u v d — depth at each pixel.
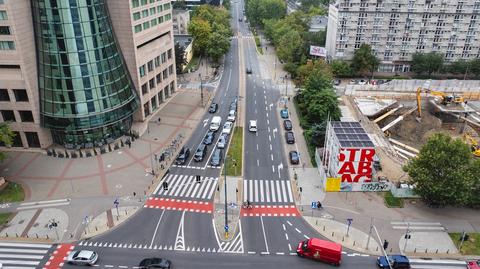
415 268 51.62
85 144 80.69
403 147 89.19
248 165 76.25
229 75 131.38
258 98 111.69
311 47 129.25
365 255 53.91
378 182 67.31
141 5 86.56
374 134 90.19
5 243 55.41
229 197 66.25
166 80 106.81
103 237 56.88
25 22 71.88
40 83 76.44
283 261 52.88
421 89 110.94
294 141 85.44
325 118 90.44
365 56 127.31
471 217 61.69
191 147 82.62
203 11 174.88
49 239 56.28
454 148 59.75
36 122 77.88
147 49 93.12
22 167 74.25
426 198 62.34
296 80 120.50
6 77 74.19
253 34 195.50
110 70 79.50
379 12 126.69
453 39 130.12
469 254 54.16
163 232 58.03
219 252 54.31
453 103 107.50
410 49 132.50
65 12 70.69
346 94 114.88
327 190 67.94
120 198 65.44
